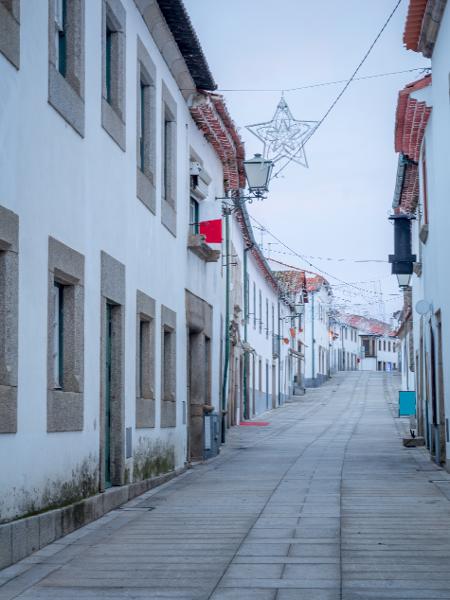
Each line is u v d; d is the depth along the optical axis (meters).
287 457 21.48
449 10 15.35
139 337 14.93
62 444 10.49
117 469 13.23
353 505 12.73
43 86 9.88
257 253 40.88
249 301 41.19
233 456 21.86
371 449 24.23
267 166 18.50
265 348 47.59
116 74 13.29
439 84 16.77
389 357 115.50
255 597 7.45
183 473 17.72
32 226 9.49
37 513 9.61
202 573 8.40
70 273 10.78
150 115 15.48
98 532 10.64
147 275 15.16
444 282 17.14
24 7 9.32
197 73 18.08
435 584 7.82
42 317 9.78
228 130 21.11
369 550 9.36
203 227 19.36
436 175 17.59
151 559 9.05
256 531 10.62
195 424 20.30
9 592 7.73
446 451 17.48
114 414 13.27
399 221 24.14
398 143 21.89
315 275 74.75
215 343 22.20
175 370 17.62
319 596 7.44
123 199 13.52
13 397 8.83
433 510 12.20
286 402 56.16
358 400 56.94
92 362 11.80
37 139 9.69
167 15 15.46
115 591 7.74
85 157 11.52
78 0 11.20
